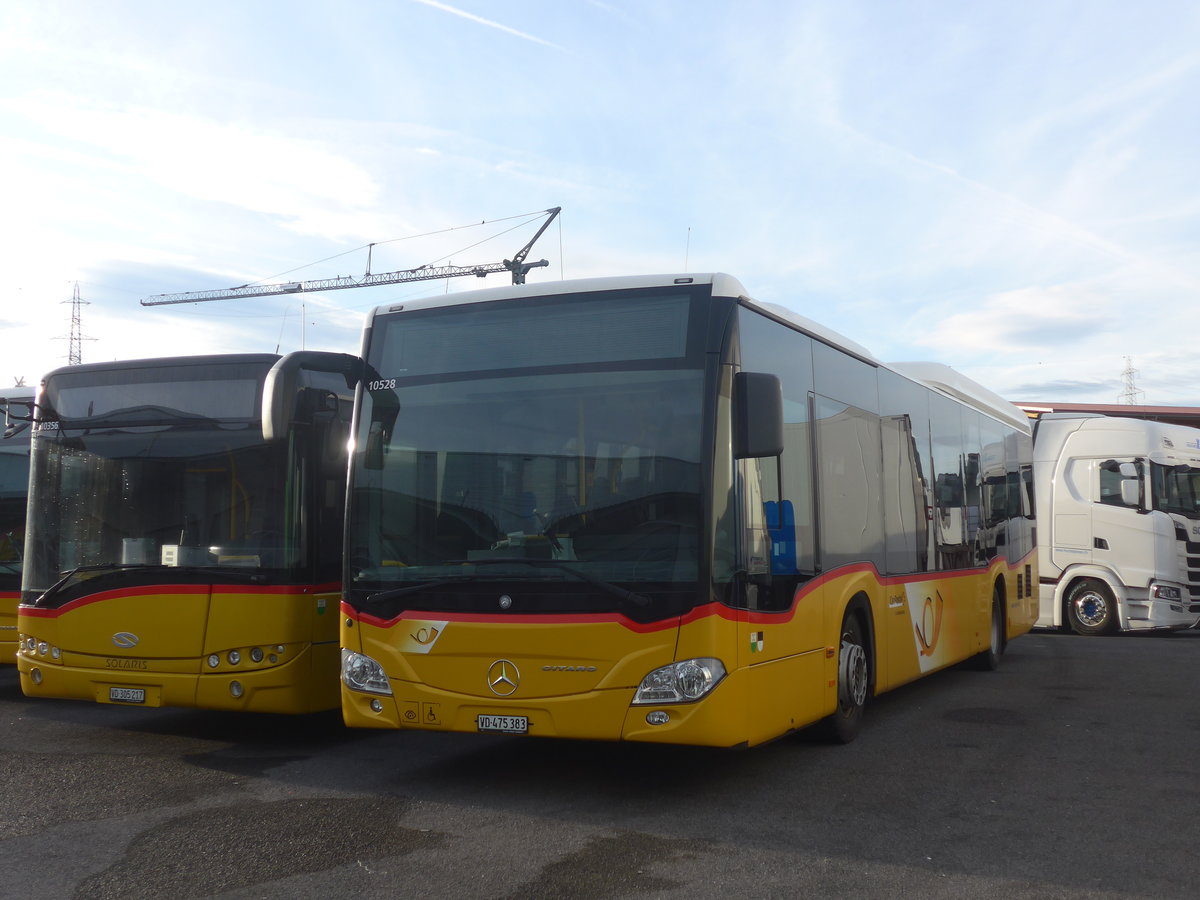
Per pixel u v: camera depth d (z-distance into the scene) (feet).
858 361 30.63
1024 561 51.29
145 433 29.32
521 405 23.06
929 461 36.78
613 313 22.94
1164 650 53.78
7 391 38.17
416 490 23.44
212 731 30.91
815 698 25.50
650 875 17.61
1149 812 21.59
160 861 18.43
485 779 24.50
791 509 24.84
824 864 18.19
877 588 30.45
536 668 21.50
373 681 23.06
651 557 21.29
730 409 22.20
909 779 24.41
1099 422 66.33
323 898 16.58
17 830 20.33
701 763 26.13
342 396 29.53
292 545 27.63
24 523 36.06
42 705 35.96
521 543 22.11
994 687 39.55
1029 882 17.30
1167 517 63.77
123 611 28.22
